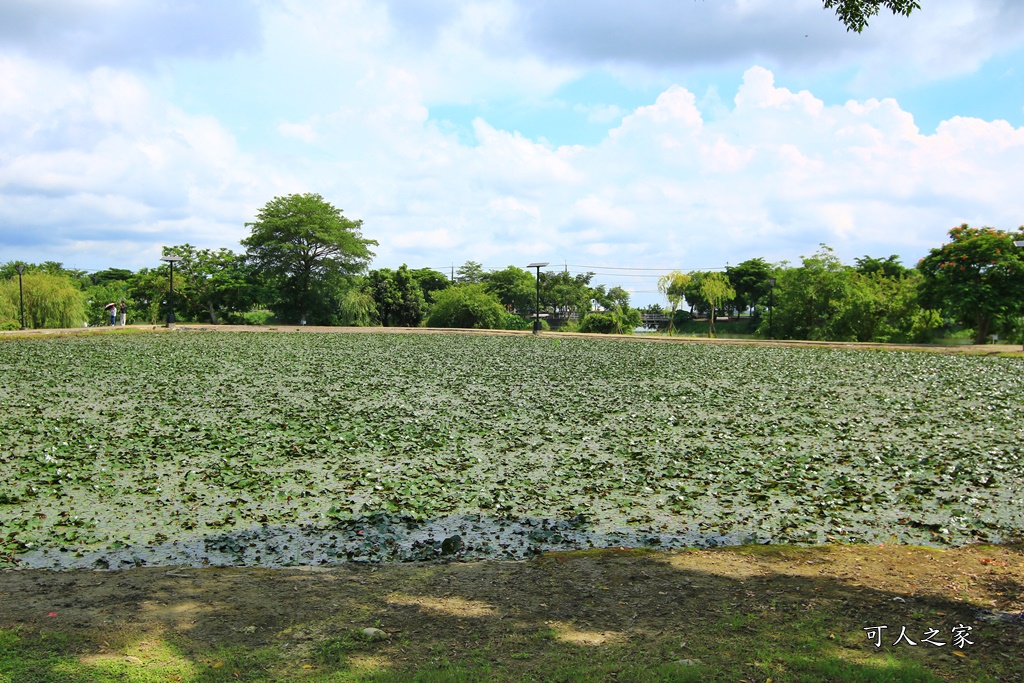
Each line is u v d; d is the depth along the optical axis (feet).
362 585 21.40
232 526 27.99
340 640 17.28
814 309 163.12
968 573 22.12
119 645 16.85
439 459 38.65
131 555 24.94
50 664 15.78
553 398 60.34
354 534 27.04
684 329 268.21
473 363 90.33
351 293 219.41
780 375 78.23
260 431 44.91
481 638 17.46
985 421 49.39
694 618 18.66
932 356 103.19
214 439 42.19
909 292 148.56
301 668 15.79
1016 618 18.49
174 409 52.60
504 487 33.35
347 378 72.79
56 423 46.60
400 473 35.65
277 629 17.98
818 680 15.14
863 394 62.95
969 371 81.30
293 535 27.02
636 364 90.43
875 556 23.85
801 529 27.84
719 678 15.20
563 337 150.82
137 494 31.86
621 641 17.24
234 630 17.87
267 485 33.24
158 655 16.37
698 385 69.46
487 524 28.48
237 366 82.84
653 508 30.58
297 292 217.97
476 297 206.39
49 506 30.09
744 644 16.98
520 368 84.64
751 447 41.81
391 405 55.72
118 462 36.99
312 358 94.58
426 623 18.43
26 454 38.22
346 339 135.13
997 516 29.32
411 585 21.39
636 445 42.29
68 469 35.45
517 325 212.43
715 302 201.46
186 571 22.82
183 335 139.23
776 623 18.28
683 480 34.83
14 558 24.44
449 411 53.31
